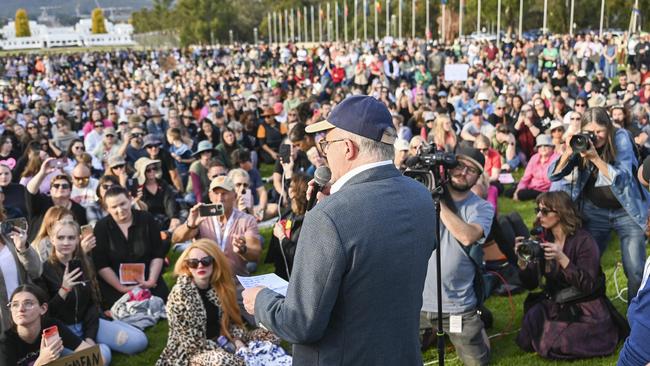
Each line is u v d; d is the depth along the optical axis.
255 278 3.85
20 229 5.26
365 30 56.41
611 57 27.31
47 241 5.95
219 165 8.63
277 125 14.60
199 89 25.38
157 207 8.67
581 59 27.77
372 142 2.61
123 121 14.27
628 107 11.55
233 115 16.12
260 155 14.07
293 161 9.04
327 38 81.94
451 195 4.84
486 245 6.41
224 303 5.05
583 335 5.00
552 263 5.06
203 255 4.97
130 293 6.27
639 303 2.42
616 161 5.39
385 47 38.62
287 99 19.11
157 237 6.65
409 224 2.58
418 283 2.64
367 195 2.53
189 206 9.23
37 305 4.54
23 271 5.22
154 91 25.66
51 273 5.54
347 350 2.53
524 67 25.09
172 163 10.43
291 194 6.38
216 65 46.53
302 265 2.49
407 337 2.62
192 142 12.86
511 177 10.63
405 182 2.67
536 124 12.45
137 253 6.48
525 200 9.95
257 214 9.22
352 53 34.09
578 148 5.27
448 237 4.83
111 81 34.50
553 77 20.95
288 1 98.69
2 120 17.77
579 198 5.73
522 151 12.41
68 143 14.01
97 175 11.62
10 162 10.92
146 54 64.50
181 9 112.62
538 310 5.23
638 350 2.38
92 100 22.17
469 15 68.62
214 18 109.31
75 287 5.41
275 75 31.72
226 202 6.65
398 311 2.57
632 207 5.34
